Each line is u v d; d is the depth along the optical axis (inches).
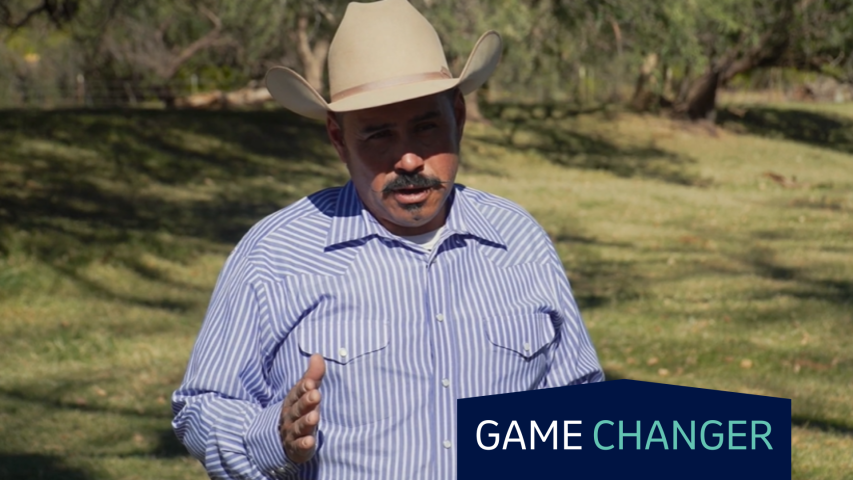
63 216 560.4
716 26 934.4
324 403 88.7
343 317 88.6
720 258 545.6
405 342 88.2
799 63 1194.6
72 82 1338.6
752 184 904.9
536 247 96.3
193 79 1393.9
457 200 94.2
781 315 406.6
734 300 436.8
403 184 87.7
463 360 89.4
